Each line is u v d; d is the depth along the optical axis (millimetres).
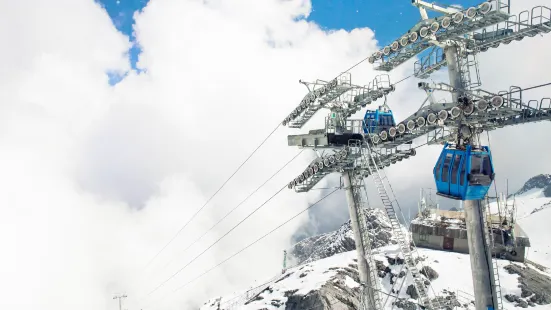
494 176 16641
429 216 58344
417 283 19969
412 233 56969
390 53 21781
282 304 47219
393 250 53781
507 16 16109
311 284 48469
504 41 17766
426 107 19047
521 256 49812
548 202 122875
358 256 25000
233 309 52062
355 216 25109
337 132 26547
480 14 16297
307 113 31406
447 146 17828
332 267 53719
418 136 20219
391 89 25531
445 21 17438
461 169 16531
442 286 44000
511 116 16156
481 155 16484
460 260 49469
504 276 45562
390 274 48875
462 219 55188
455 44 18188
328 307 42625
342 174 25797
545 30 16078
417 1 18969
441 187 17891
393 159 23578
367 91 26641
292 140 28328
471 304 40031
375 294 24000
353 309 43531
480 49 18859
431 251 52906
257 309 47781
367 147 22703
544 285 44500
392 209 20984
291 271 62500
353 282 49062
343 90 27422
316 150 26609
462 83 17953
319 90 28250
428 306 19719
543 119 15102
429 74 21766
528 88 14789
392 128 20547
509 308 40812
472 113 16172
